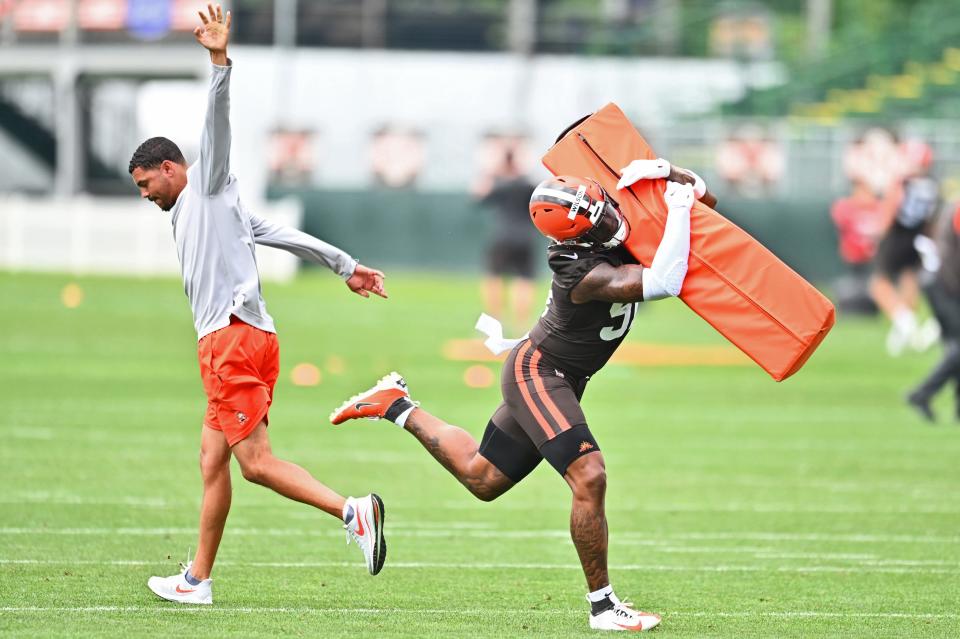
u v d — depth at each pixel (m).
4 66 113.19
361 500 21.53
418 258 116.12
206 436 22.22
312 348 64.56
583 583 24.91
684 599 23.80
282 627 20.84
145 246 107.94
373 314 82.38
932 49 123.75
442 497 33.28
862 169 109.94
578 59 129.25
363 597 23.38
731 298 21.73
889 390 56.16
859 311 92.06
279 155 120.81
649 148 22.55
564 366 21.69
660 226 21.69
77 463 35.94
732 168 112.25
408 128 120.56
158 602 22.36
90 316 75.44
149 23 112.00
